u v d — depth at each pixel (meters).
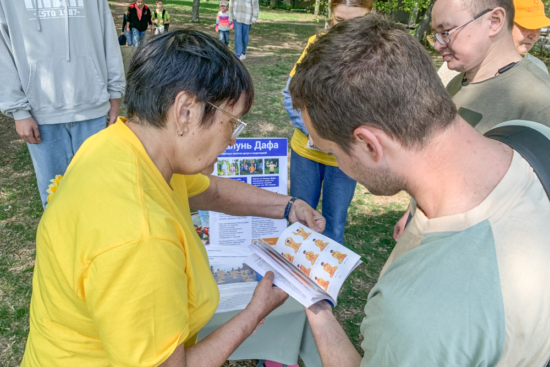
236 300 1.67
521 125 0.90
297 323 1.78
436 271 0.72
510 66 1.78
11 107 2.46
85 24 2.61
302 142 2.48
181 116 0.92
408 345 0.71
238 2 9.20
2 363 2.30
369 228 3.79
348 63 0.77
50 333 1.02
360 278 3.15
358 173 0.90
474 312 0.67
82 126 2.83
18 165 4.32
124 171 0.89
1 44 2.39
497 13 1.69
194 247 1.07
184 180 1.22
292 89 0.90
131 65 0.95
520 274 0.68
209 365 1.04
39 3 2.41
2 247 3.15
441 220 0.76
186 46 0.91
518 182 0.74
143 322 0.84
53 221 0.89
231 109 0.98
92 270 0.81
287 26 16.50
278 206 1.68
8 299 2.70
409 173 0.81
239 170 1.89
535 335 0.69
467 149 0.78
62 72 2.59
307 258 1.37
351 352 1.09
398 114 0.75
